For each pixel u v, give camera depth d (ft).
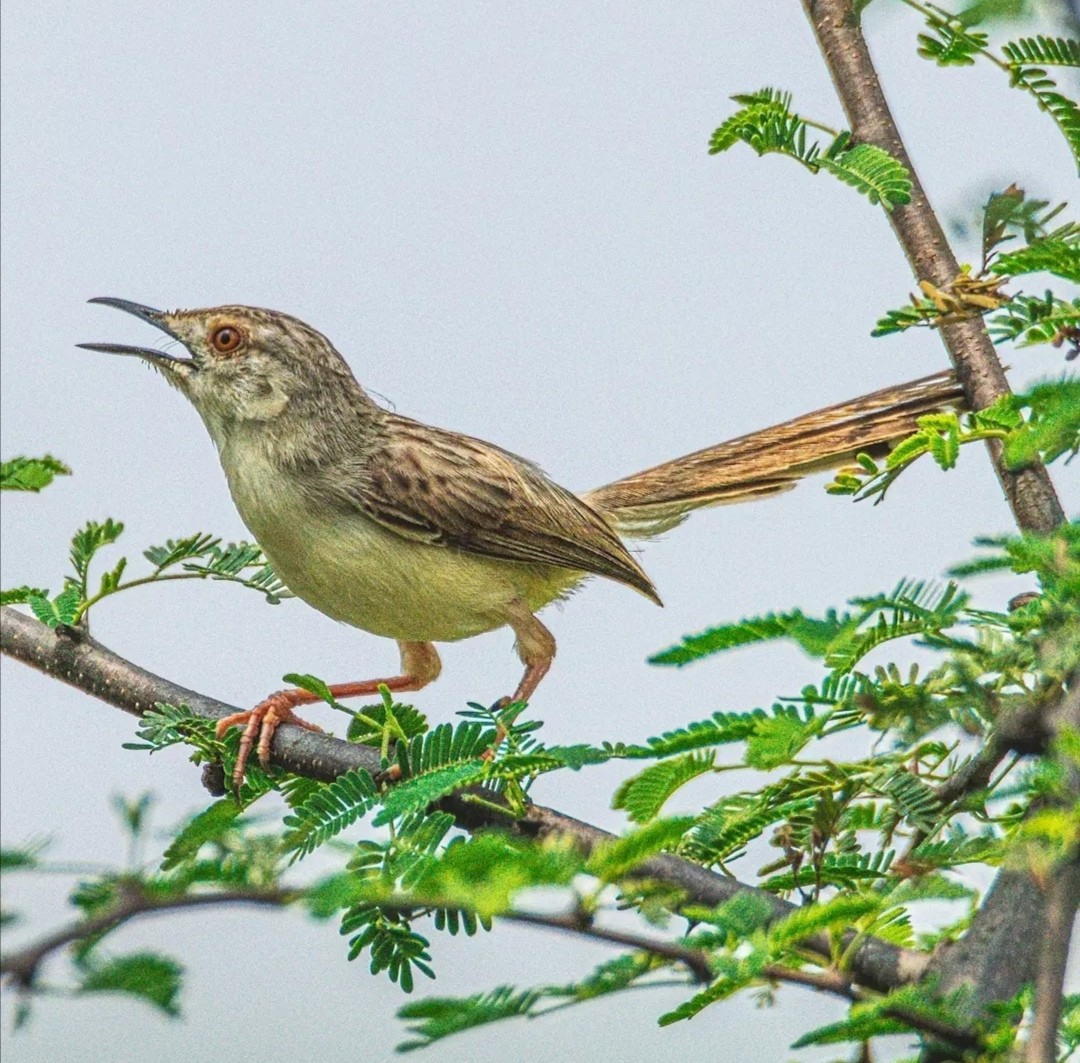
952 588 17.35
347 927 20.70
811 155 27.09
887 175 25.85
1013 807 19.79
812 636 15.94
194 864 13.10
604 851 14.23
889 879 19.27
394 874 17.97
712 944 16.31
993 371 26.45
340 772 27.48
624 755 19.17
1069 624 16.74
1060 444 20.13
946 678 17.17
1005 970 16.76
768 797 19.94
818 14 28.66
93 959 11.60
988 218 22.94
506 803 22.07
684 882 18.28
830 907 15.28
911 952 17.52
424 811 20.20
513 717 22.34
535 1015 14.82
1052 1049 13.19
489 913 13.43
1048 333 23.34
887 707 16.98
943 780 20.12
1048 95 24.26
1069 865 14.40
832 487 24.09
